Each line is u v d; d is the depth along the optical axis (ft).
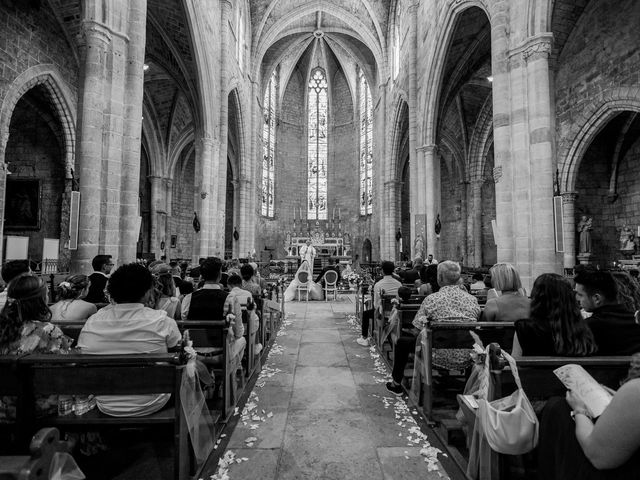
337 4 94.94
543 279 10.44
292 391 18.48
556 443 7.34
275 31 97.66
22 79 45.93
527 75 32.89
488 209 98.78
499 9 35.12
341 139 125.80
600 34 47.44
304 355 25.12
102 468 11.46
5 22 43.55
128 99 32.89
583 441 6.02
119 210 31.83
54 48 50.67
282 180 123.24
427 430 14.37
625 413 5.25
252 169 93.71
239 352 17.60
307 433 14.15
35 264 53.78
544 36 31.68
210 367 16.48
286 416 15.62
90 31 29.91
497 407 9.16
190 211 113.50
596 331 10.10
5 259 47.85
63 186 57.88
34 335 9.89
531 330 10.09
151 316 11.19
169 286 18.31
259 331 24.31
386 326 24.84
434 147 61.11
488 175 99.09
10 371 9.21
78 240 29.09
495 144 34.99
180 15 52.65
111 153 31.12
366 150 117.29
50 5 45.62
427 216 60.85
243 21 85.10
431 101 59.26
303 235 122.93
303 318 39.50
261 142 108.99
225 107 65.21
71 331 13.76
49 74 49.90
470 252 95.30
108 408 10.69
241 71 81.87
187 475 10.90
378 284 27.53
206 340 15.64
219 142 64.23
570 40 52.06
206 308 16.10
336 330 33.37
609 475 5.83
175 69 64.64
